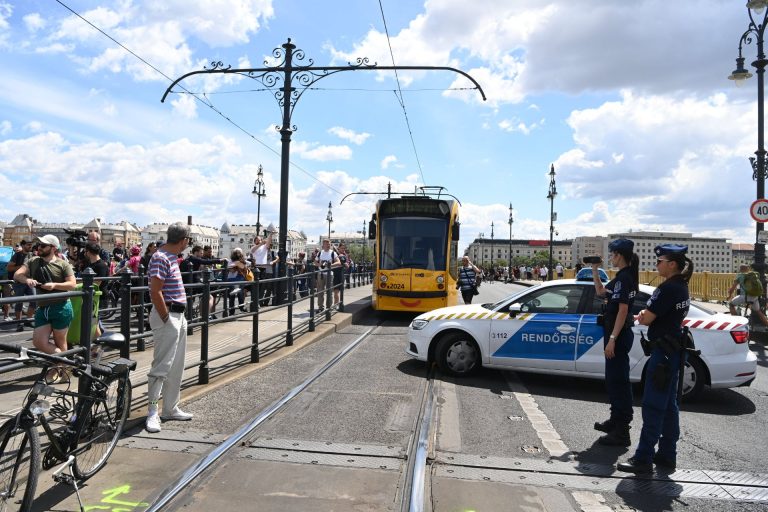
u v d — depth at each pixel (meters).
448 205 14.83
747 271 12.73
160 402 5.72
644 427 4.42
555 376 8.03
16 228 143.38
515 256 174.50
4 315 10.85
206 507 3.59
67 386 3.72
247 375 7.36
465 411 6.06
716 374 6.66
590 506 3.79
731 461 4.74
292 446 4.70
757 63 13.82
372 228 15.11
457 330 7.80
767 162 14.30
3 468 3.18
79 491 3.75
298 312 14.17
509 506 3.73
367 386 6.99
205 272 6.61
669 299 4.44
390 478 4.10
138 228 182.25
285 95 14.00
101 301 9.49
